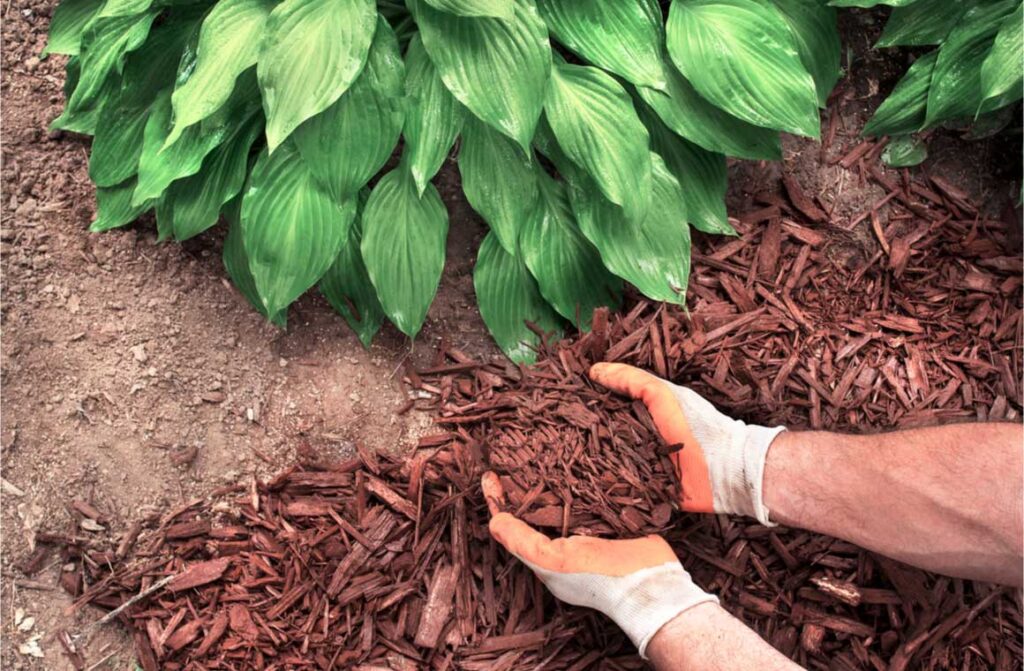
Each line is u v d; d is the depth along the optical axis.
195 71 0.97
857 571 1.06
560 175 1.15
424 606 1.05
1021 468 0.91
